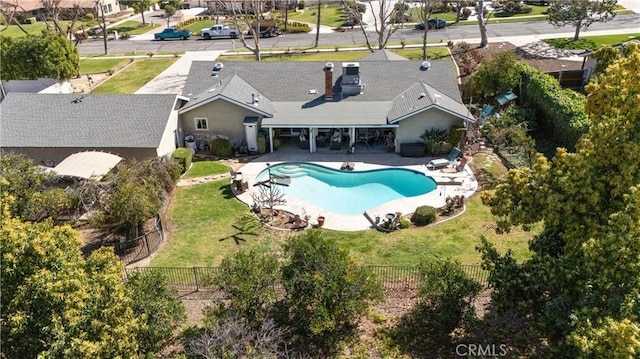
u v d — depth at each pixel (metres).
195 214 31.66
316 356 19.95
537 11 83.12
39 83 55.78
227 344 17.84
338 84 43.56
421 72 43.81
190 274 25.39
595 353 13.38
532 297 17.44
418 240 28.08
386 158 38.81
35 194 28.25
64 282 15.21
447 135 38.50
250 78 44.34
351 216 31.34
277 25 83.44
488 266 18.64
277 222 30.67
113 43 80.50
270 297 20.22
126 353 15.95
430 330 21.08
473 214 30.48
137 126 37.28
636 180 15.75
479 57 56.59
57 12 70.19
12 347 15.20
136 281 19.31
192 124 40.84
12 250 15.25
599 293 15.24
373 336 21.03
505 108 44.38
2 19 93.56
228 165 38.53
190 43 77.88
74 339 14.70
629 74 16.05
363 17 91.44
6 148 36.38
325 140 41.50
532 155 35.12
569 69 52.03
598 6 60.47
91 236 29.58
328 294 19.58
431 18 79.69
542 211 17.69
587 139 17.52
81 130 37.19
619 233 14.37
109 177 31.09
